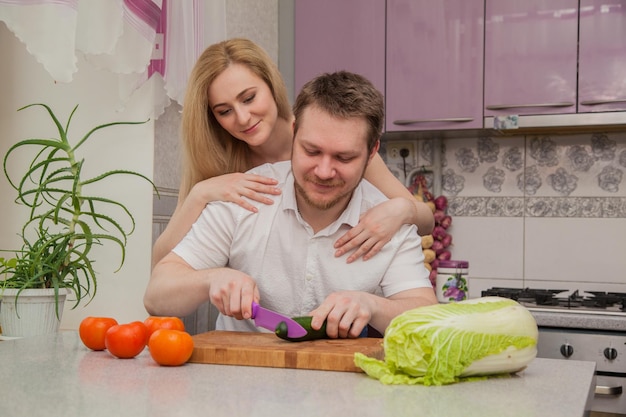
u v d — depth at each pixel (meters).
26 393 0.93
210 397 0.91
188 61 2.18
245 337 1.26
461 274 2.90
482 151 3.17
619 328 2.38
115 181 2.22
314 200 1.27
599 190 3.03
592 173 3.04
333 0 3.05
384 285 1.46
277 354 1.11
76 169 1.83
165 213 2.29
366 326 1.41
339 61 3.04
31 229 2.28
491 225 3.15
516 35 2.83
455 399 0.91
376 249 1.42
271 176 1.54
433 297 1.43
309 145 1.21
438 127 2.92
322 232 1.43
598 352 2.39
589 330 2.43
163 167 2.28
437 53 2.91
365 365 1.03
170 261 1.46
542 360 1.22
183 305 1.37
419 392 0.95
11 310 1.76
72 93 2.25
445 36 2.91
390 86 2.97
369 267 1.44
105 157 2.23
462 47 2.89
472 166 3.18
